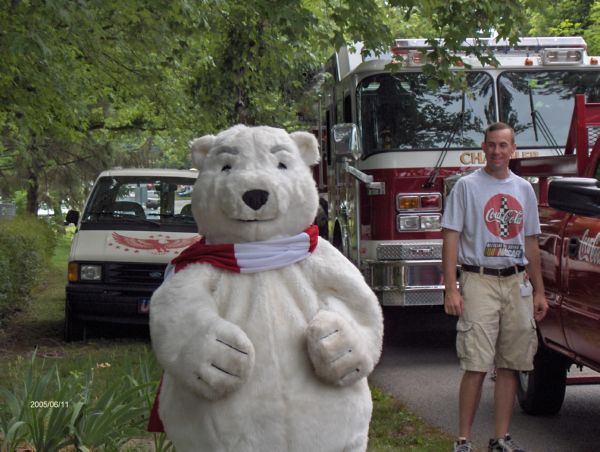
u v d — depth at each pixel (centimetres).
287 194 356
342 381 342
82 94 1281
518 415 753
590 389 855
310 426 339
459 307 591
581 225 636
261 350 340
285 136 374
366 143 1028
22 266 1309
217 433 337
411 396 823
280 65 1140
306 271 360
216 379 327
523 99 1055
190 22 962
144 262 1070
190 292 345
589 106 712
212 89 1301
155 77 1328
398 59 959
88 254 1077
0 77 1005
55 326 1235
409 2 887
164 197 1151
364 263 1029
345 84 1098
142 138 2473
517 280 592
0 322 1160
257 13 988
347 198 1113
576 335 629
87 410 516
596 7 1812
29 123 1142
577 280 624
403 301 993
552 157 752
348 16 924
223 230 359
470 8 876
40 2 780
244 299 348
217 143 372
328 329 336
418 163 1012
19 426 495
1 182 2480
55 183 2545
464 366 589
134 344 1069
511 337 593
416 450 622
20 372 809
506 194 595
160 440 499
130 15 975
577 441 671
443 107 1032
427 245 1001
